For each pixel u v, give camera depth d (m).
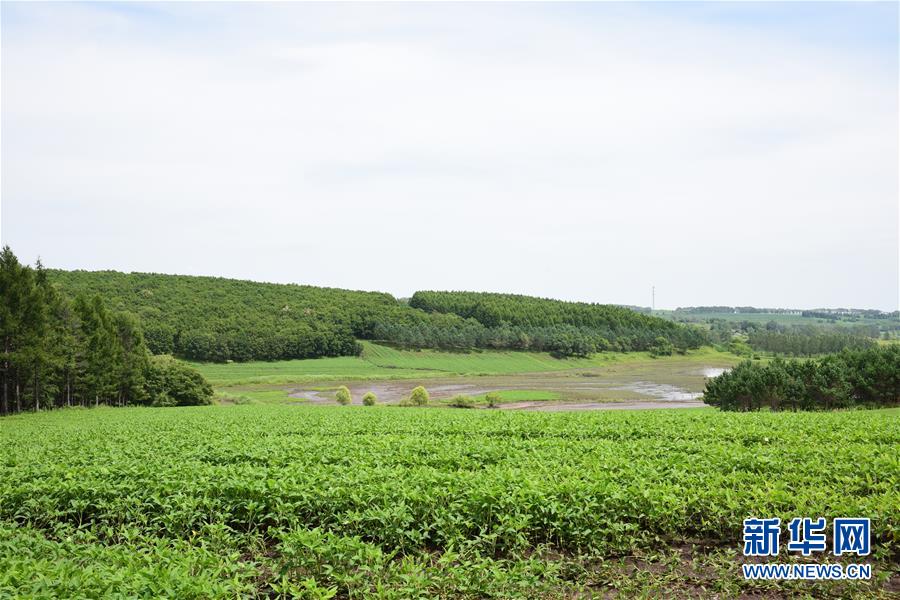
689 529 14.06
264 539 14.09
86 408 71.88
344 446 22.86
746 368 60.06
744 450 20.11
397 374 133.50
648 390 101.38
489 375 135.38
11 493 15.43
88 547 11.95
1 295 62.34
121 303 148.25
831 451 20.02
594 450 21.22
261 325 154.50
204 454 22.41
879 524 12.34
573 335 180.75
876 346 61.62
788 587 11.38
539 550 12.33
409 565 10.43
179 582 9.30
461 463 19.00
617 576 11.86
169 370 88.06
